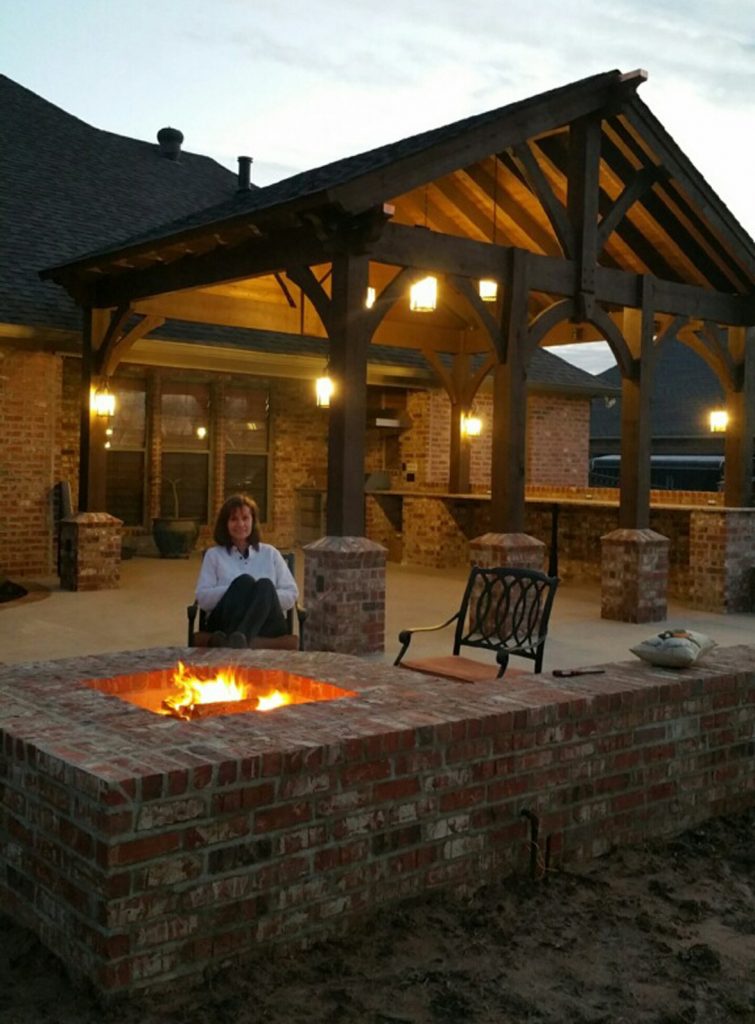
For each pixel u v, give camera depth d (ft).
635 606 33.88
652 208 36.27
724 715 15.05
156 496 51.52
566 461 63.36
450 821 11.67
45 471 42.39
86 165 55.26
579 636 30.99
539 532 49.06
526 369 30.78
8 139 53.52
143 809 9.29
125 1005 9.18
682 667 15.38
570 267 31.99
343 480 25.89
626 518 34.68
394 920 11.05
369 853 10.94
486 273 29.63
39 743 10.41
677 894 12.34
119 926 9.16
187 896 9.59
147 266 34.14
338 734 10.99
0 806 10.85
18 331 39.50
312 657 15.80
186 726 11.30
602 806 13.38
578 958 10.59
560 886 12.32
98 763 9.71
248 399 55.52
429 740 11.43
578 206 31.99
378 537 54.80
